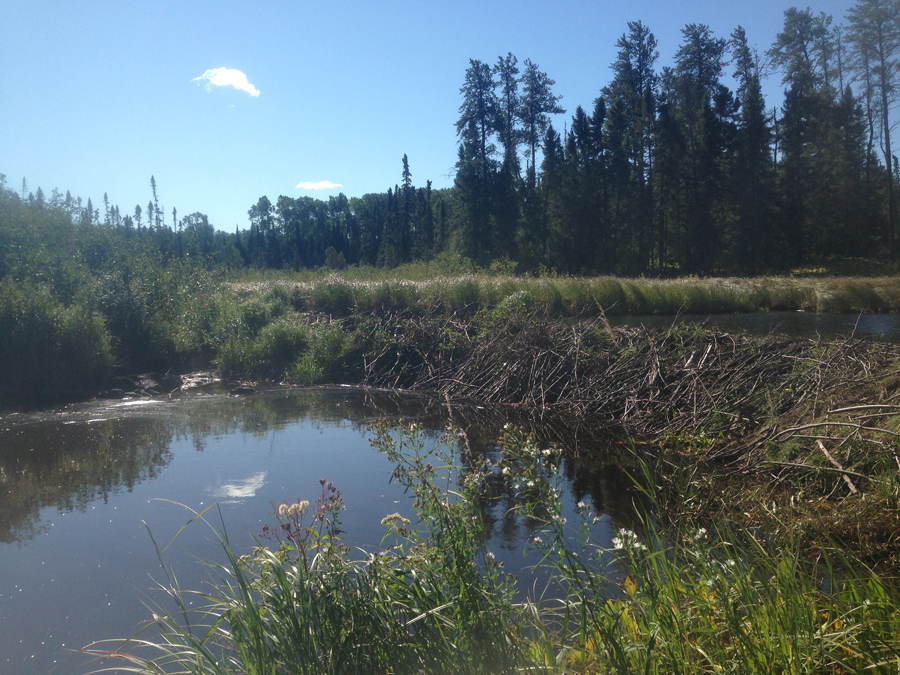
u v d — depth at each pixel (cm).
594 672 234
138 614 345
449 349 1098
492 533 427
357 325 1238
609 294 1836
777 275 3841
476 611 245
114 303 1149
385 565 261
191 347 1188
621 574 356
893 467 441
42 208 1456
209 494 524
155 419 813
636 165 4359
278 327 1201
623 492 524
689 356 819
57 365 971
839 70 4425
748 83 4212
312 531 255
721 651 226
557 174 4353
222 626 326
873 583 250
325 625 232
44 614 345
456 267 2142
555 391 895
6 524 466
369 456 627
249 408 891
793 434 550
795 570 269
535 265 4316
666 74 4759
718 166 4184
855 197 4231
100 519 473
